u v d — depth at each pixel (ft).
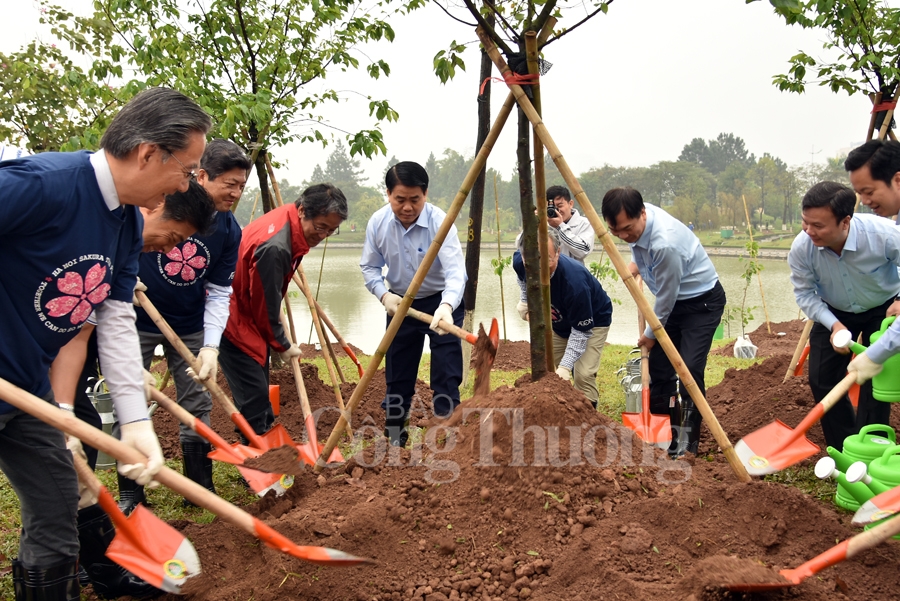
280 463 12.03
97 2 21.89
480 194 22.41
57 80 31.81
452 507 11.71
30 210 8.09
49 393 9.17
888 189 13.62
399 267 16.75
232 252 14.37
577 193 12.09
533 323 13.60
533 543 10.90
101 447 8.30
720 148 320.09
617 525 10.80
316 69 22.48
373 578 10.50
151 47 20.04
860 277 14.42
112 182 8.73
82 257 8.71
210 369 13.32
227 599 10.20
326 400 21.30
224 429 19.03
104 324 9.93
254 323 15.34
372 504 11.73
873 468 11.59
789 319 46.68
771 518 10.53
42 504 9.11
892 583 9.69
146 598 10.94
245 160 13.74
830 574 9.86
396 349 17.15
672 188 181.27
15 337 8.55
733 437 17.42
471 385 24.17
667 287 15.26
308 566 10.59
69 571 9.42
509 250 94.58
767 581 8.98
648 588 9.58
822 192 13.55
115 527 10.10
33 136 32.71
